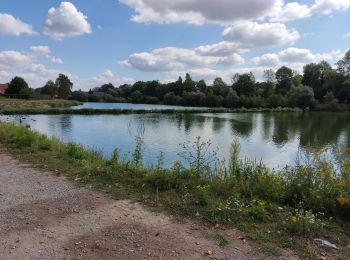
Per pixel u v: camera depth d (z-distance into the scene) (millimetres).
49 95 120500
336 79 89812
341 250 4484
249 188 6719
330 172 6590
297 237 4824
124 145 23297
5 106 61688
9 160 10227
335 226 5234
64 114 57750
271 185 6688
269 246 4531
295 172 7230
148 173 7918
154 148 21812
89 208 6000
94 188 7207
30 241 4664
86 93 138625
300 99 84375
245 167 8578
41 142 13039
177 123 43344
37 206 6082
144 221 5422
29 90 102938
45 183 7621
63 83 126000
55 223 5309
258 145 25453
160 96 129625
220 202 6176
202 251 4414
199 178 7750
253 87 108438
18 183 7613
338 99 87938
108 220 5457
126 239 4758
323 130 37875
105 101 134000
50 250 4406
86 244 4594
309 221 5055
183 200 6301
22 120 43875
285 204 6238
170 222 5383
